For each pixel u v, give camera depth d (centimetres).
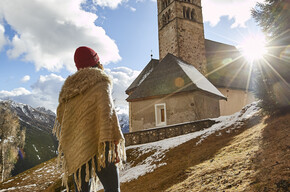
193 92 1888
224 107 2962
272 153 464
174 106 1938
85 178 183
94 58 229
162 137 1504
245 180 390
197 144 998
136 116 2072
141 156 1259
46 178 1688
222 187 403
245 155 529
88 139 186
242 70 3553
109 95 196
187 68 2439
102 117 184
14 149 4084
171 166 816
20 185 1625
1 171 3728
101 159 179
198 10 3684
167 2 3700
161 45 3666
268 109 810
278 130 618
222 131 1026
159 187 593
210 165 577
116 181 189
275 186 328
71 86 205
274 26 830
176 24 3409
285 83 763
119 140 185
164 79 2153
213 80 3111
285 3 812
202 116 1891
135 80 3353
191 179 530
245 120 1010
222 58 3694
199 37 3562
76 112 198
